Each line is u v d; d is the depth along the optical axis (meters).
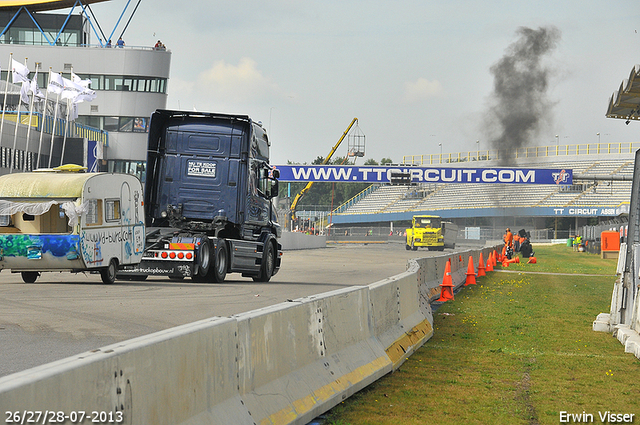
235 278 43.09
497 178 129.25
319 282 40.12
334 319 14.16
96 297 25.94
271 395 10.73
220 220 36.72
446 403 13.64
